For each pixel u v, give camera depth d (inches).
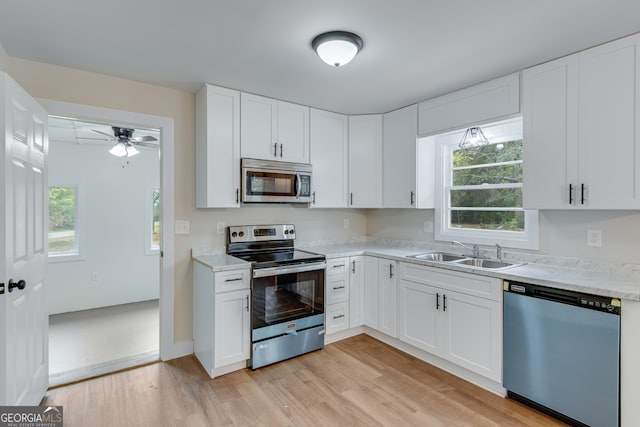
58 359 110.7
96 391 90.0
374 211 156.6
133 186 186.2
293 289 110.8
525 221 103.7
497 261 106.8
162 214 108.8
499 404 84.0
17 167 69.9
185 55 85.2
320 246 144.4
